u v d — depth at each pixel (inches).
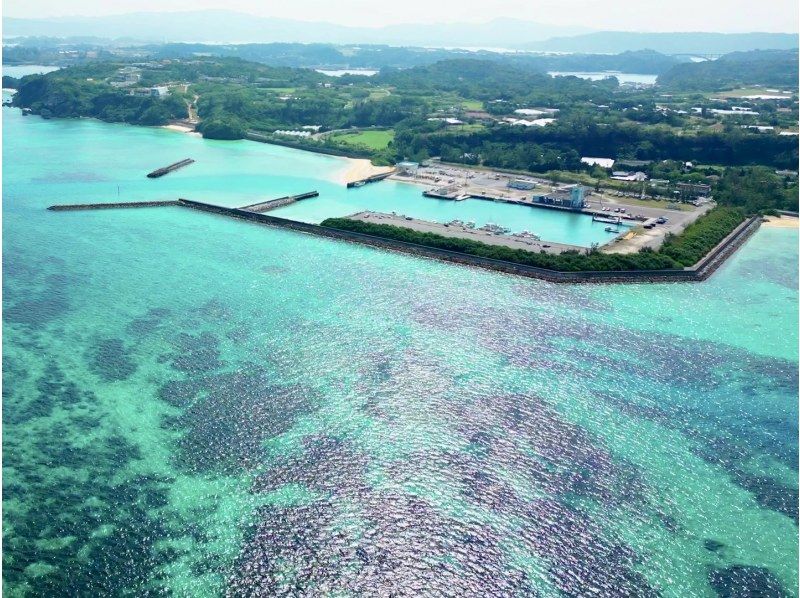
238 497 2962.6
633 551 2763.3
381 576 2603.3
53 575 2561.5
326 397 3688.5
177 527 2795.3
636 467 3238.2
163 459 3179.1
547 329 4581.7
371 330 4461.1
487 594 2544.3
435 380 3880.4
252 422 3459.6
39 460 3137.3
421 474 3132.4
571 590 2573.8
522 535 2815.0
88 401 3595.0
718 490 3117.6
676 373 4069.9
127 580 2551.7
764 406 3764.8
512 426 3491.6
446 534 2805.1
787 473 3245.6
